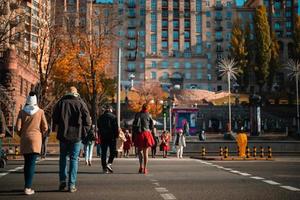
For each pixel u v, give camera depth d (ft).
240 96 345.10
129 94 322.14
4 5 131.23
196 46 430.20
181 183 35.94
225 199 27.25
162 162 65.31
